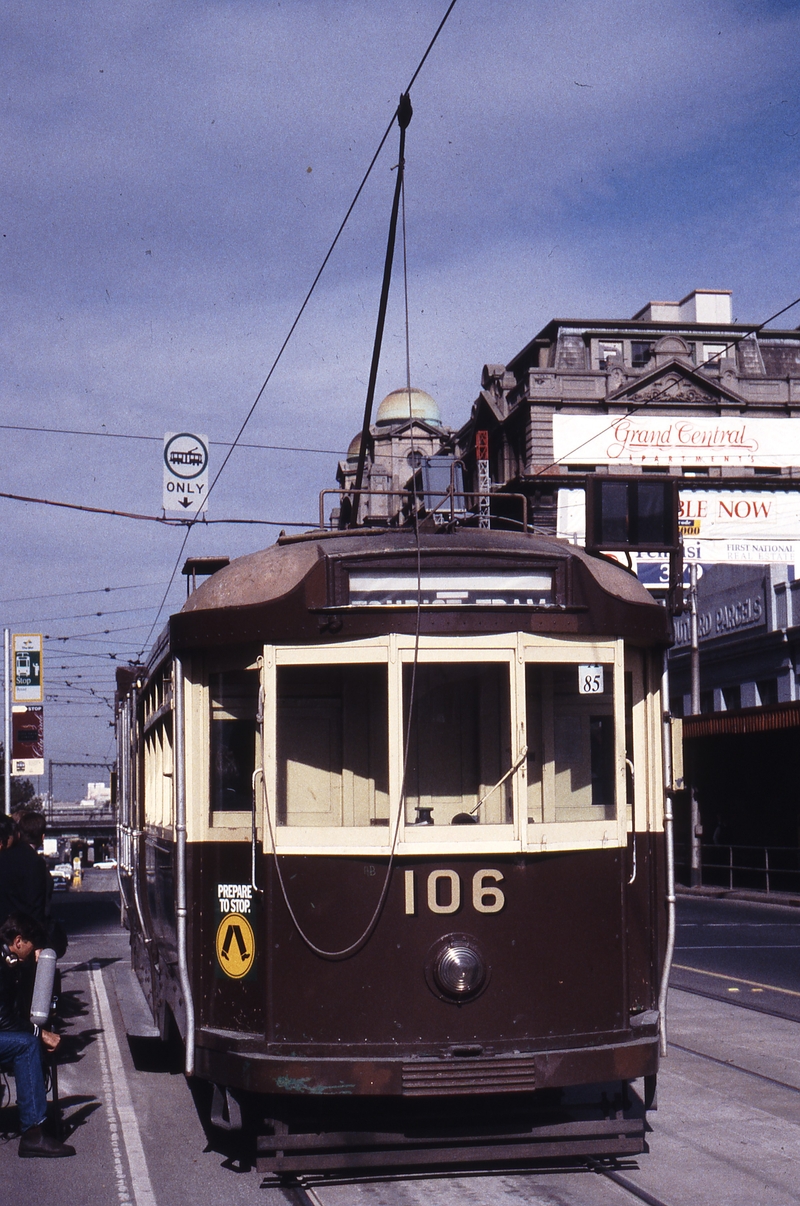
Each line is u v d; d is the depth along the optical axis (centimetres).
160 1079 938
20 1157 723
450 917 619
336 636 637
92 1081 934
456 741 634
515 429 4900
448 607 637
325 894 623
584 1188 639
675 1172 669
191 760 681
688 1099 840
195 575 798
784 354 5119
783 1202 619
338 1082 600
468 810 632
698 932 2034
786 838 3131
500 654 636
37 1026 734
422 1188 637
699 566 4309
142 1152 732
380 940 618
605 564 721
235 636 655
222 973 656
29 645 2875
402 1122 653
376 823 630
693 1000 1271
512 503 4778
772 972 1500
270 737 635
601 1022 634
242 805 659
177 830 674
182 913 668
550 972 626
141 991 1103
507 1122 661
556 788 644
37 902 915
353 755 636
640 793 699
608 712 658
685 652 4384
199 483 1856
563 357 4803
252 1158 706
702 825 3609
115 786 1700
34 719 2862
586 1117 691
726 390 4781
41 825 1166
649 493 773
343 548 661
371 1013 614
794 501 4391
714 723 3247
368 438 980
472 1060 602
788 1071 926
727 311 5156
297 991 619
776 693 3769
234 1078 620
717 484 4425
